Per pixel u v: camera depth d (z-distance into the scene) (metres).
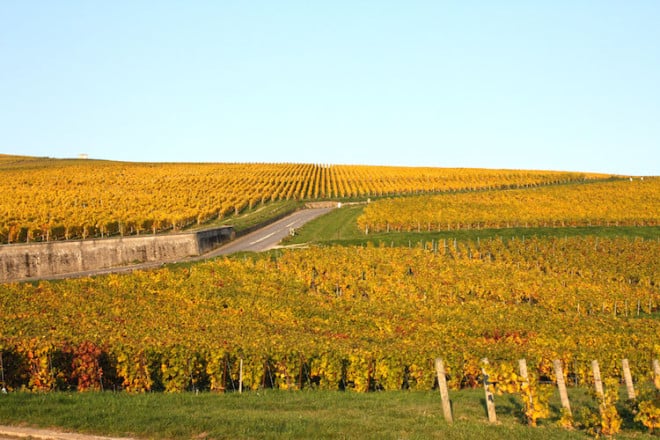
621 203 97.88
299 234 82.38
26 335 28.00
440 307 43.12
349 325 37.03
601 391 19.11
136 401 20.02
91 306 37.59
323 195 126.50
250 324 34.44
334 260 57.88
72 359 24.14
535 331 36.66
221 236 76.56
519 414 19.80
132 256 63.38
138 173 145.88
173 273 51.72
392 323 37.31
